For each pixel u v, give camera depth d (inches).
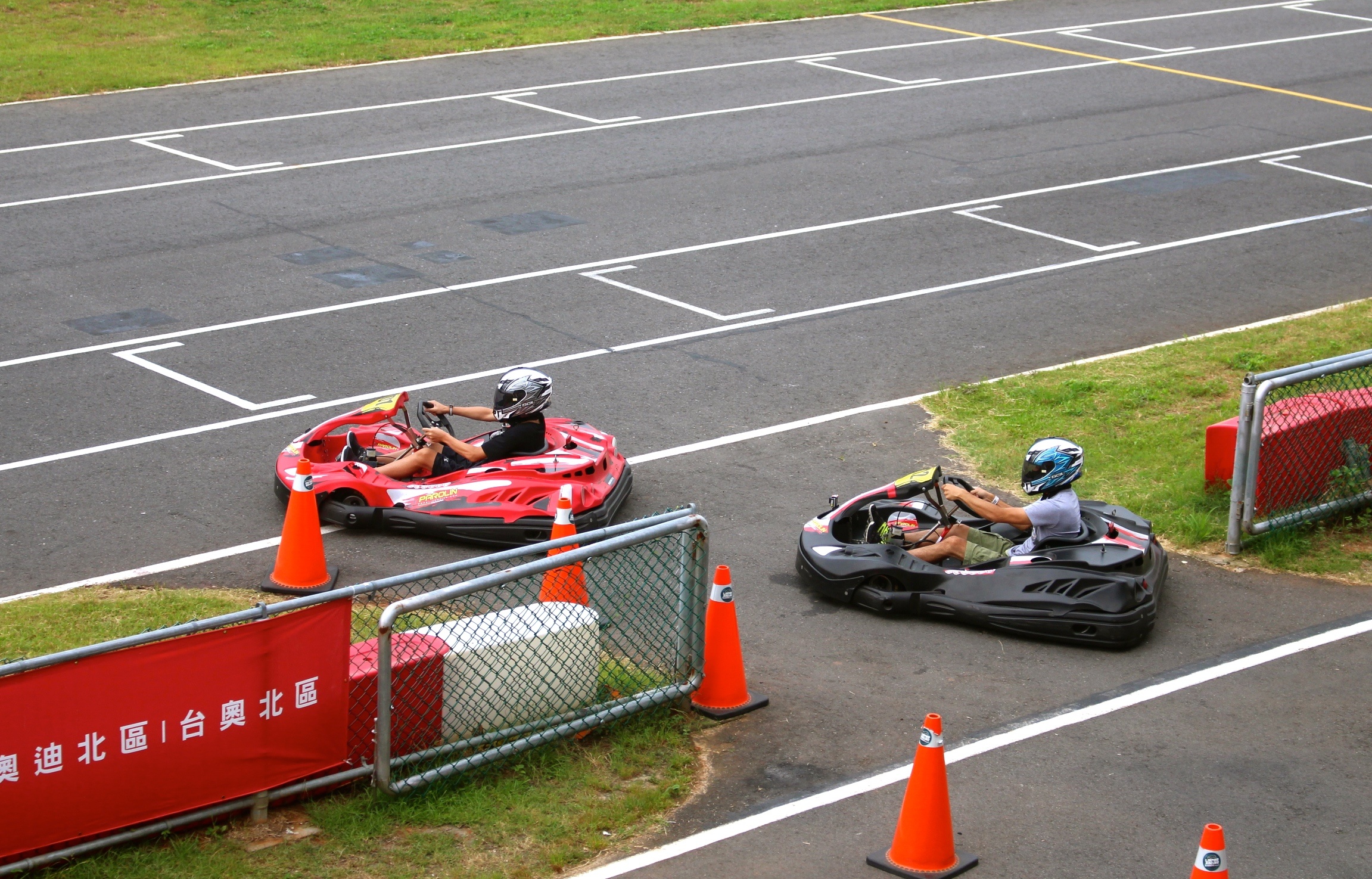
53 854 238.1
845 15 1302.9
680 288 628.4
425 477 417.1
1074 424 490.0
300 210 728.3
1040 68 1103.0
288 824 262.5
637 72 1062.4
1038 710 312.2
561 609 301.0
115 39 1089.4
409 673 273.1
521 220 718.5
